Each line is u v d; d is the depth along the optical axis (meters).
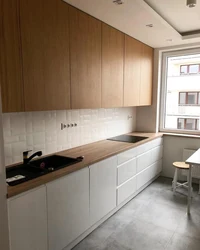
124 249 2.12
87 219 2.24
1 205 1.45
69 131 2.77
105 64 2.68
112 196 2.64
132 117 4.25
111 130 3.63
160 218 2.67
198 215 2.74
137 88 3.51
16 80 1.68
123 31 2.95
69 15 2.09
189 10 2.59
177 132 4.12
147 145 3.48
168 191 3.49
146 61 3.73
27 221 1.61
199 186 3.43
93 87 2.51
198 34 3.24
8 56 1.61
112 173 2.60
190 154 3.77
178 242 2.22
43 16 1.84
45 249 1.78
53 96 2.01
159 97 4.19
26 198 1.58
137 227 2.48
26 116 2.21
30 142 2.28
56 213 1.85
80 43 2.26
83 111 2.98
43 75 1.89
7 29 1.58
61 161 2.39
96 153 2.54
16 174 1.94
